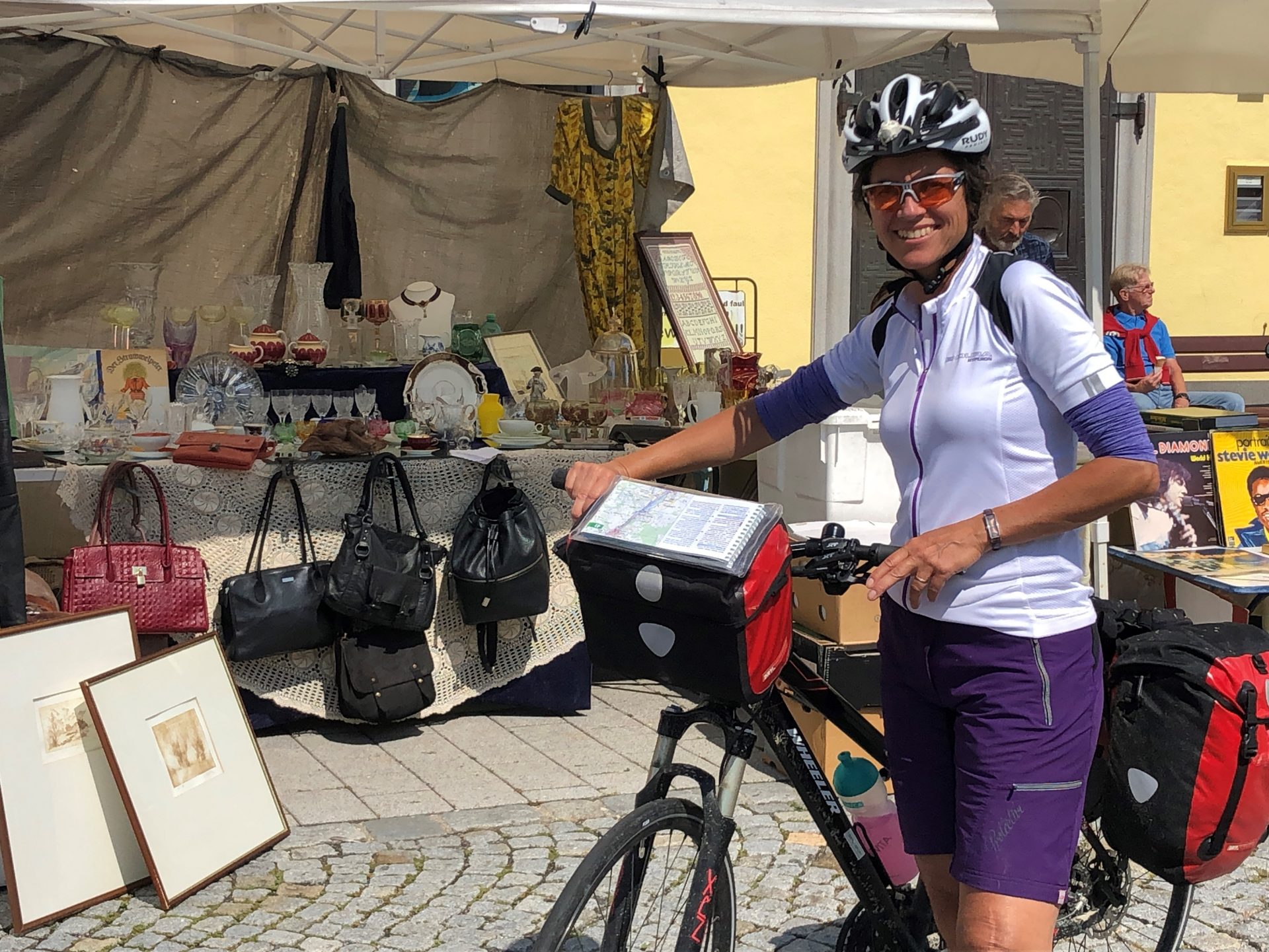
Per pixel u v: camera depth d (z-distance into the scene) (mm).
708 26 5652
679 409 5809
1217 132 8977
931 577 1962
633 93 7188
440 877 3520
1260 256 9148
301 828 3824
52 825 3295
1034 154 8750
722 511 2023
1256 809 2396
